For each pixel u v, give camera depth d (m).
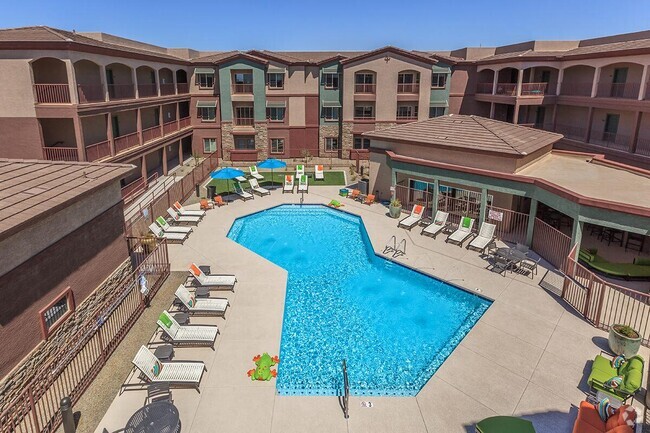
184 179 32.41
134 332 15.45
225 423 11.45
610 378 12.37
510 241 23.84
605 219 18.55
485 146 24.78
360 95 45.28
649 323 15.88
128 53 32.12
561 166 25.80
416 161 27.05
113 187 16.97
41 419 10.91
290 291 19.42
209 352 14.35
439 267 20.83
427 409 11.99
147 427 10.47
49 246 13.02
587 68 40.03
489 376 13.27
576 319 16.33
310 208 31.34
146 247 22.14
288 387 13.20
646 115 32.78
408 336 16.16
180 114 46.56
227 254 22.55
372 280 20.52
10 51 25.14
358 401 12.34
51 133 29.48
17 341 11.70
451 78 48.69
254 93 44.75
